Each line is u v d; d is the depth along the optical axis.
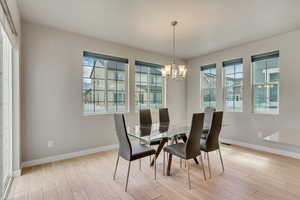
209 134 2.48
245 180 2.32
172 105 4.98
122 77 4.03
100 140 3.60
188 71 5.27
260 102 3.70
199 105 4.94
